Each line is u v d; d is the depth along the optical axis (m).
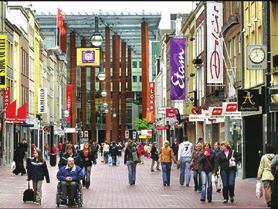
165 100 110.44
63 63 139.12
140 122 144.25
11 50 72.25
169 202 26.27
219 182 31.44
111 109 156.75
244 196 29.00
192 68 74.62
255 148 43.31
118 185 36.91
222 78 51.69
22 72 80.50
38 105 94.25
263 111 37.44
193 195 29.78
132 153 37.22
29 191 26.27
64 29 131.75
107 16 143.00
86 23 141.88
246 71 44.38
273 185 21.78
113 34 156.12
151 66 147.75
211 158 26.62
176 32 93.88
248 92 37.50
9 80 70.56
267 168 24.03
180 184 36.84
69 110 135.50
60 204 24.91
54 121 119.88
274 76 37.09
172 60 74.12
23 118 64.19
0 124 60.50
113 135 155.50
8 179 42.12
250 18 43.12
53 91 118.62
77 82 171.12
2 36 57.22
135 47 167.50
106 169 58.84
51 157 63.81
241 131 44.19
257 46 36.12
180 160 36.28
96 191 32.34
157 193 30.98
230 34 49.81
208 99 60.34
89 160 34.16
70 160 24.69
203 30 64.38
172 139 92.06
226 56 51.22
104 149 75.62
